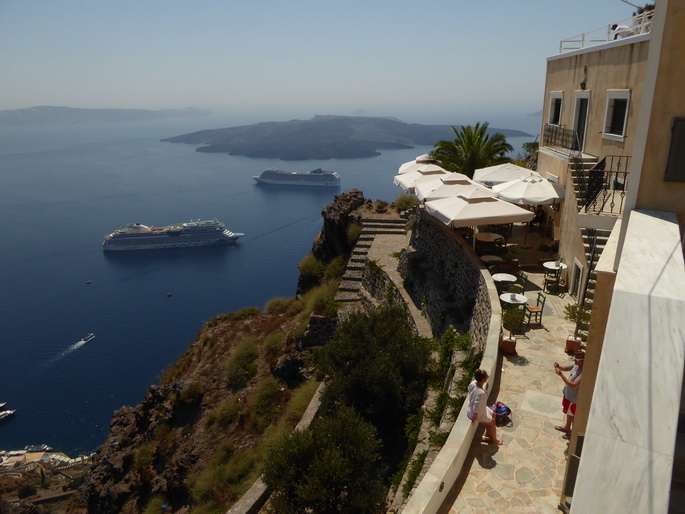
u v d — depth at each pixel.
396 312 20.19
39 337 171.50
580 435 6.82
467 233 19.70
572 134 18.30
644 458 2.90
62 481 79.00
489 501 7.77
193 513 20.38
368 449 12.81
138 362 147.88
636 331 3.84
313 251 42.12
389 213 37.16
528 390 10.87
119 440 29.20
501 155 33.34
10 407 119.69
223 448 23.41
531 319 14.28
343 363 17.62
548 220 20.83
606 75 16.33
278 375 26.55
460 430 8.74
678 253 5.13
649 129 6.44
